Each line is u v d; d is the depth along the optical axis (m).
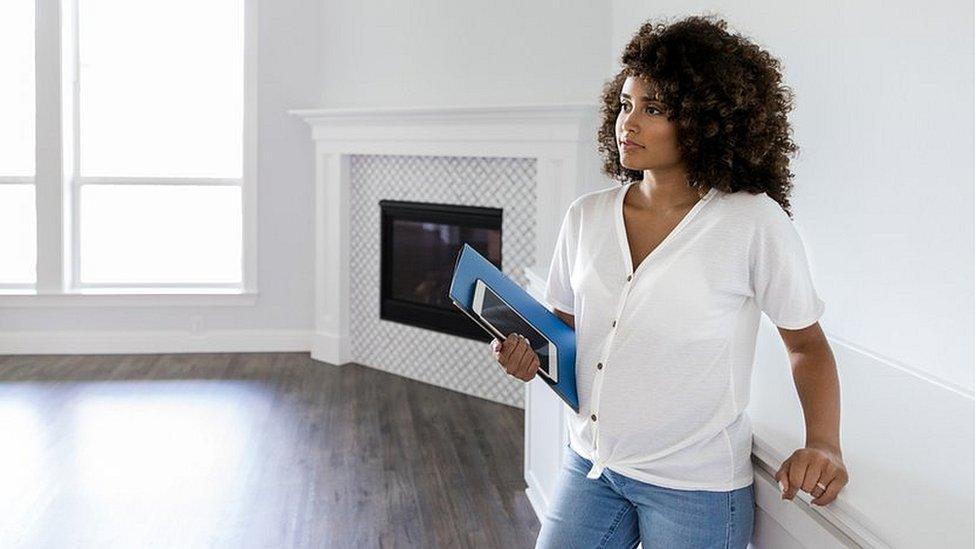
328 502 3.43
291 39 5.69
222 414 4.54
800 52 2.40
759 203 1.37
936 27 1.85
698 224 1.38
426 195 5.16
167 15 5.74
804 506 1.39
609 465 1.49
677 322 1.37
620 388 1.43
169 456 3.90
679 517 1.44
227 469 3.76
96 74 5.71
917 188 1.93
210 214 5.87
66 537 3.05
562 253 1.66
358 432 4.30
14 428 4.23
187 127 5.82
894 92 2.00
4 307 5.71
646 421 1.43
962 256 1.80
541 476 3.32
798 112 2.42
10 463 3.76
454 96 5.00
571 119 4.33
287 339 5.92
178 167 5.84
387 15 5.27
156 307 5.82
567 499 1.57
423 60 5.12
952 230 1.83
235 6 5.77
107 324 5.80
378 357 5.53
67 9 5.59
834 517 1.29
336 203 5.57
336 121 5.43
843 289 2.24
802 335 1.42
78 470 3.70
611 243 1.46
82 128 5.74
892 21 2.00
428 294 5.24
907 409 1.67
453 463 3.90
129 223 5.83
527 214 4.68
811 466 1.31
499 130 4.64
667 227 1.42
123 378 5.19
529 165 4.63
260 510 3.34
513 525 3.26
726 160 1.35
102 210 5.80
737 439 1.45
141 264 5.86
